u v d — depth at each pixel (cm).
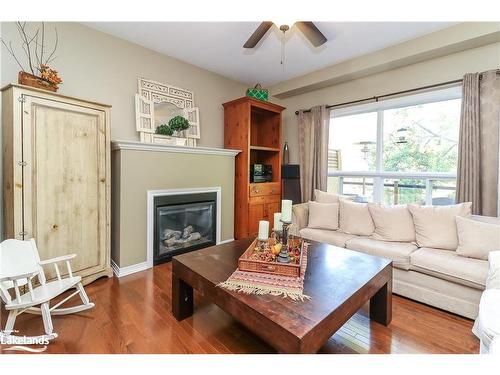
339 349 149
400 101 310
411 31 258
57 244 206
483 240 190
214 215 338
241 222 369
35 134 190
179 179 298
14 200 182
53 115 200
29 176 188
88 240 227
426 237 225
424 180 300
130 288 225
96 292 217
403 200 317
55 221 204
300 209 313
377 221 258
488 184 241
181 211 306
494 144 237
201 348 149
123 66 282
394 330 168
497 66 244
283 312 117
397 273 214
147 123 297
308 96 402
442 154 289
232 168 362
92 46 260
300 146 399
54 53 237
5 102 190
